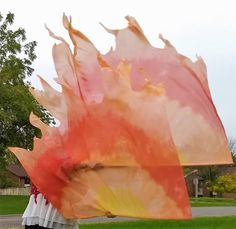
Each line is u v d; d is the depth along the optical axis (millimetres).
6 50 36594
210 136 4180
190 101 4195
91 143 3961
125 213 3801
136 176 3760
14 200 37938
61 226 4531
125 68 3838
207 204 34219
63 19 4164
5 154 36156
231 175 55719
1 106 33719
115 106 3816
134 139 3756
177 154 3676
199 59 4312
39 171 4219
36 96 4297
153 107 3719
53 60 4176
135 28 4195
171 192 3629
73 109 4059
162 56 4242
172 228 14906
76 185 4078
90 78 4051
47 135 4246
